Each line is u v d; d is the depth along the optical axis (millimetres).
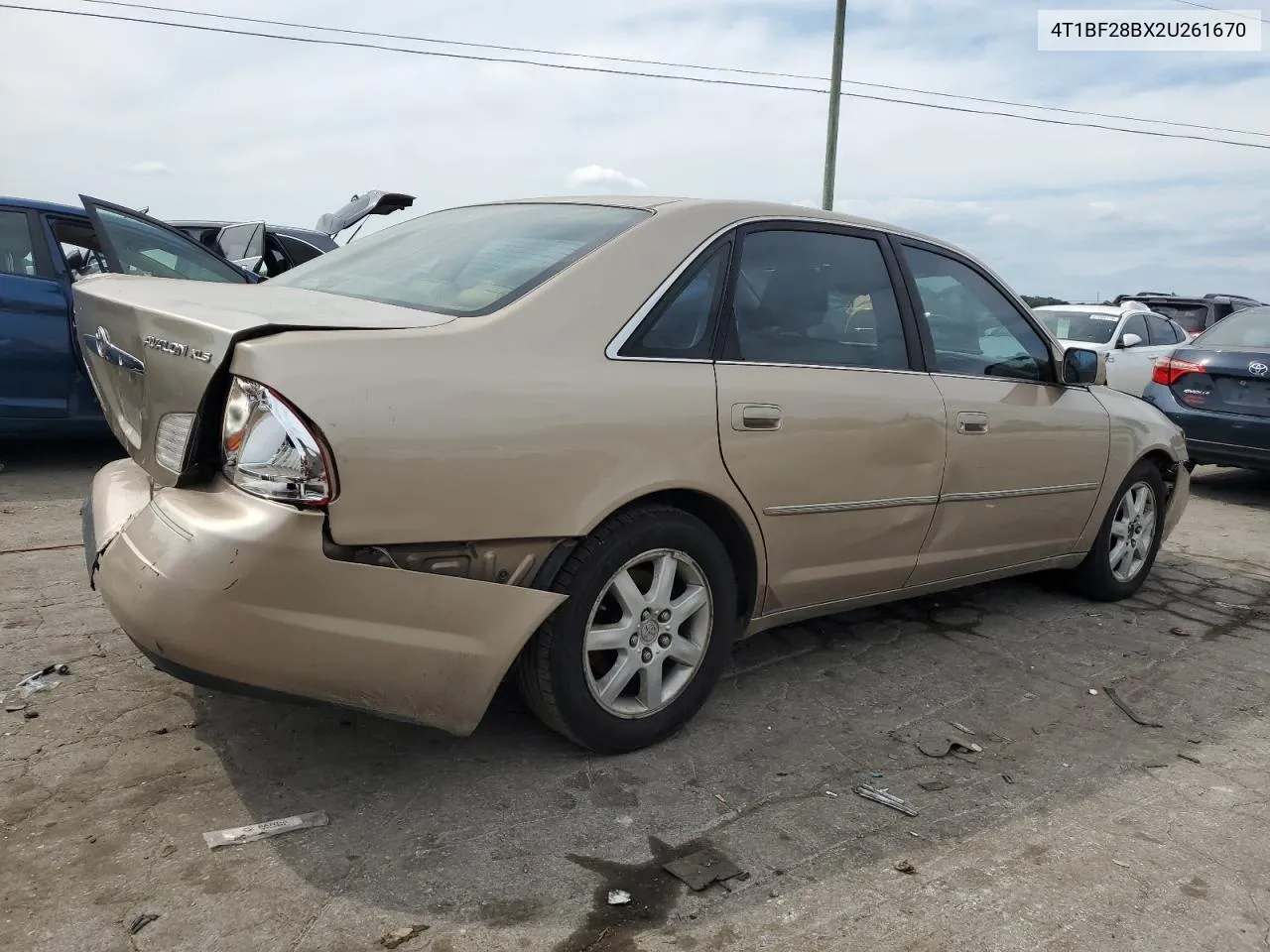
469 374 2443
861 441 3303
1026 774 2990
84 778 2633
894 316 3602
